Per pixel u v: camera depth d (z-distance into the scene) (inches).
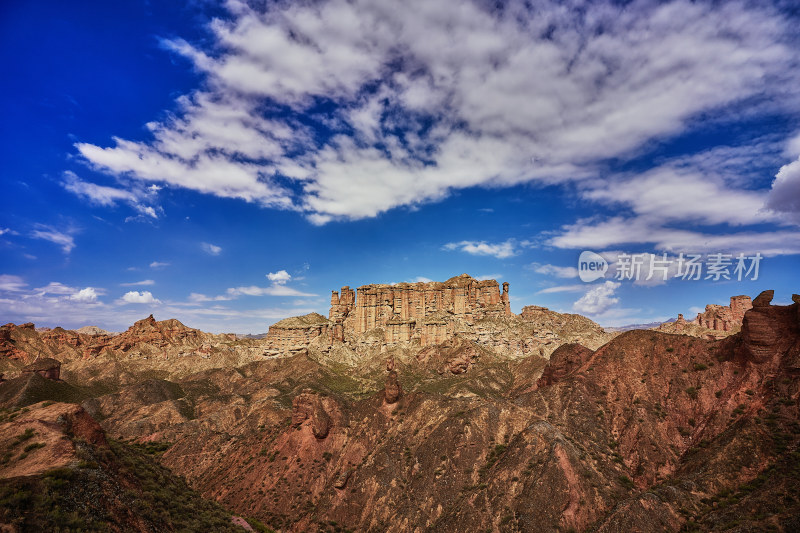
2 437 2096.5
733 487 2972.4
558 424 4160.9
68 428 2258.9
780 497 2662.4
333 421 5002.5
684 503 2928.2
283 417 5836.6
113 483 2031.3
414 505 3690.9
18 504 1578.5
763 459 3058.6
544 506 3189.0
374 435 4793.3
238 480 4603.8
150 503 2123.5
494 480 3572.8
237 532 2458.2
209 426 6707.7
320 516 3902.6
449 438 4256.9
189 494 2608.3
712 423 3602.4
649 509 2906.0
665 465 3496.6
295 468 4549.7
